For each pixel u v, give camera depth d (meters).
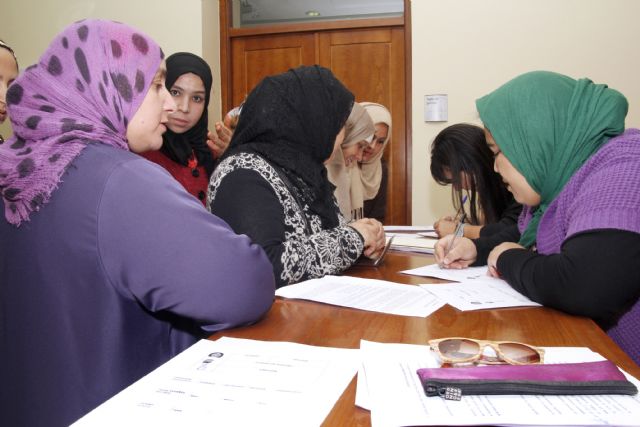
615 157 0.89
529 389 0.47
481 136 1.84
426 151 2.96
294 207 1.15
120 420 0.46
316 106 1.24
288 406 0.49
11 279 0.73
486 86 2.86
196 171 2.12
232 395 0.51
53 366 0.71
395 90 3.10
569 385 0.48
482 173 1.82
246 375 0.56
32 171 0.70
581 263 0.80
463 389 0.47
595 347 0.66
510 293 0.95
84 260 0.69
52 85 0.76
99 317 0.70
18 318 0.73
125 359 0.72
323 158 1.30
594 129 1.01
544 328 0.75
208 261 0.71
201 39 3.05
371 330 0.74
